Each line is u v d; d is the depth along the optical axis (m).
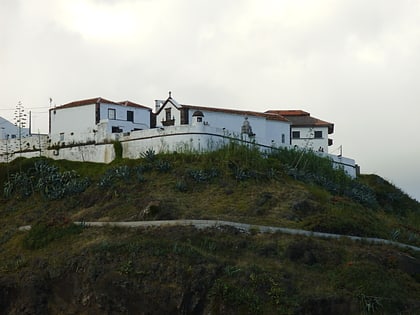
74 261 85.06
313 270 84.31
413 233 106.38
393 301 80.50
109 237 89.69
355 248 90.62
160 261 81.62
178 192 100.75
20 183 112.81
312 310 77.56
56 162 119.00
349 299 79.38
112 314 80.50
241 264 82.75
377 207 115.31
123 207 98.38
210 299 78.00
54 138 121.62
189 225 89.62
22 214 105.25
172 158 108.62
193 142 110.25
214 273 80.06
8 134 141.00
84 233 92.00
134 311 79.69
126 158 114.44
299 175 111.00
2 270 88.94
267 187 104.12
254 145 113.69
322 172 116.31
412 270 89.38
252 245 86.94
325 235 92.56
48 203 106.19
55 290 85.19
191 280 79.19
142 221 92.38
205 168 105.94
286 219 95.44
